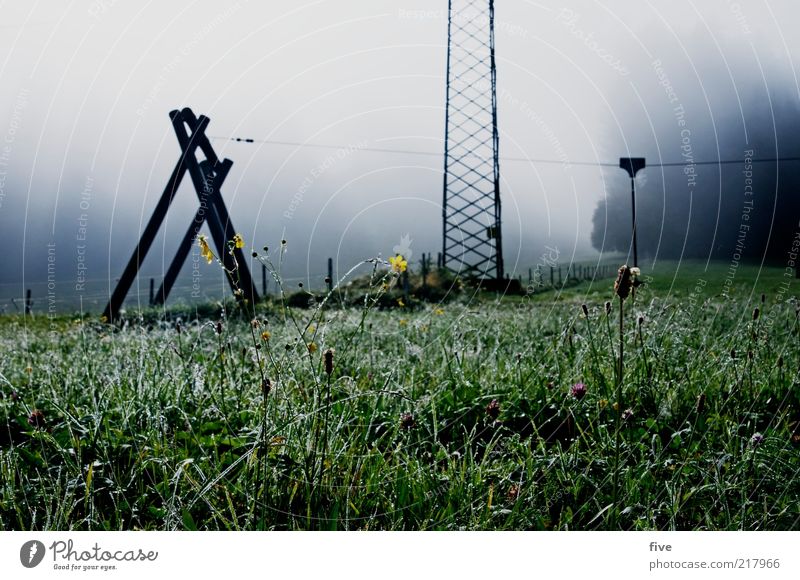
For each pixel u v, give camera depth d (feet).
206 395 12.06
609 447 9.52
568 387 12.56
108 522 7.99
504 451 10.03
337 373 12.91
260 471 8.55
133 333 19.35
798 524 8.21
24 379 15.67
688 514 8.75
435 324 22.58
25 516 8.36
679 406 11.90
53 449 9.86
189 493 8.59
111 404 11.93
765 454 9.48
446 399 12.54
